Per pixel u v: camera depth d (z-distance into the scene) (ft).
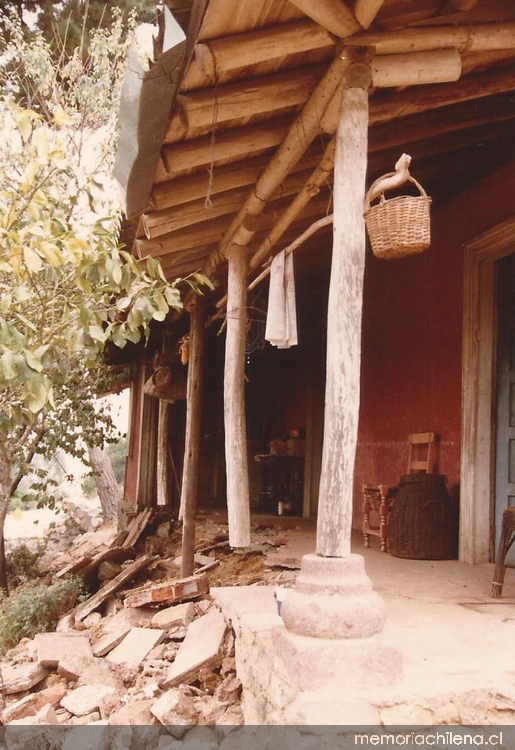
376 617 8.66
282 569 18.71
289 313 14.33
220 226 16.80
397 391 23.76
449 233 20.58
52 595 22.57
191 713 11.37
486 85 13.17
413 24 10.43
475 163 18.84
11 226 11.51
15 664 17.28
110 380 33.01
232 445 16.05
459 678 8.58
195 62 9.32
